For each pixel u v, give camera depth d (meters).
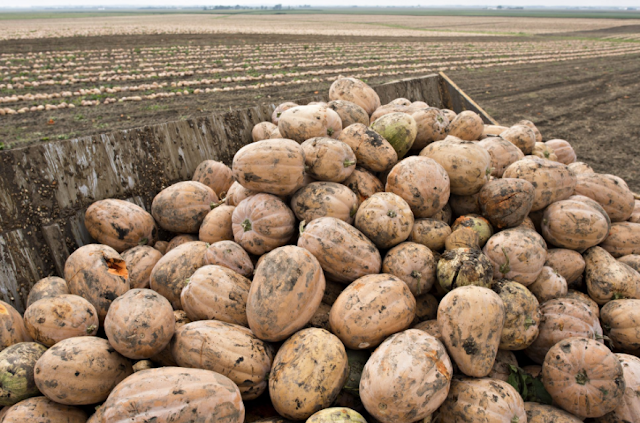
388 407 2.66
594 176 4.71
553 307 3.56
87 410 3.04
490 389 2.86
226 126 5.82
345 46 33.91
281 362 2.99
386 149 4.47
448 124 5.24
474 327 2.94
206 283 3.50
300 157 4.03
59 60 22.86
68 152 4.51
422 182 4.04
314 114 4.64
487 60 27.09
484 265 3.45
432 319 3.64
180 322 3.57
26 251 4.23
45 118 12.09
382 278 3.40
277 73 20.62
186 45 31.47
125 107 13.58
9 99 13.75
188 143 5.41
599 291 3.93
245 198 4.23
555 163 4.48
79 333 3.27
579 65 26.25
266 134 5.79
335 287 3.76
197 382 2.62
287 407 2.83
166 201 4.61
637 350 3.60
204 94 15.95
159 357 3.29
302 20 92.56
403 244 3.80
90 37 36.03
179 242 4.62
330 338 3.05
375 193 4.33
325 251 3.50
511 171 4.57
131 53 26.52
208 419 2.55
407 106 5.80
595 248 4.23
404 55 28.83
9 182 4.19
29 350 3.06
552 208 4.29
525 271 3.66
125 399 2.51
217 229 4.40
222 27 58.75
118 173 4.83
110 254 3.84
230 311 3.47
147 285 4.22
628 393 3.05
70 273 3.73
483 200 4.21
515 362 3.41
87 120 11.95
